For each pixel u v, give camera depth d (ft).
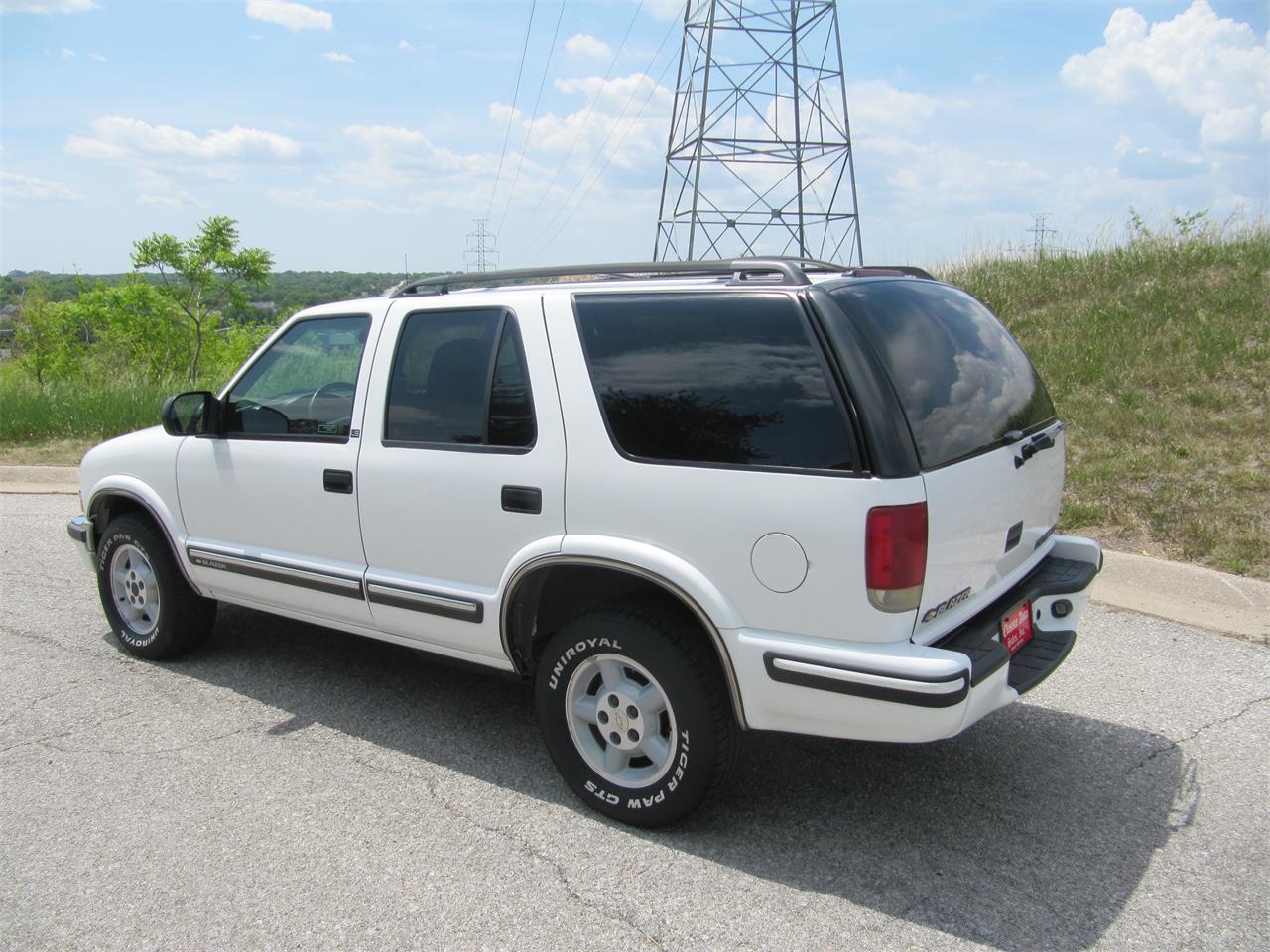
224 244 83.35
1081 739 13.47
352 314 13.85
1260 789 12.02
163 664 16.81
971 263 42.34
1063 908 9.70
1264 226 37.96
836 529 9.49
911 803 11.87
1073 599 12.26
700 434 10.41
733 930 9.42
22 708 14.97
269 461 14.38
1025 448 11.64
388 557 13.21
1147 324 31.60
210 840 11.14
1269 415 24.79
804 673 9.80
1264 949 9.03
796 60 95.86
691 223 89.71
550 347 11.59
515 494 11.71
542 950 9.16
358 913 9.76
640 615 10.91
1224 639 16.72
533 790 12.32
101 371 67.62
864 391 9.54
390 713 14.75
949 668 9.21
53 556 24.13
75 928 9.57
